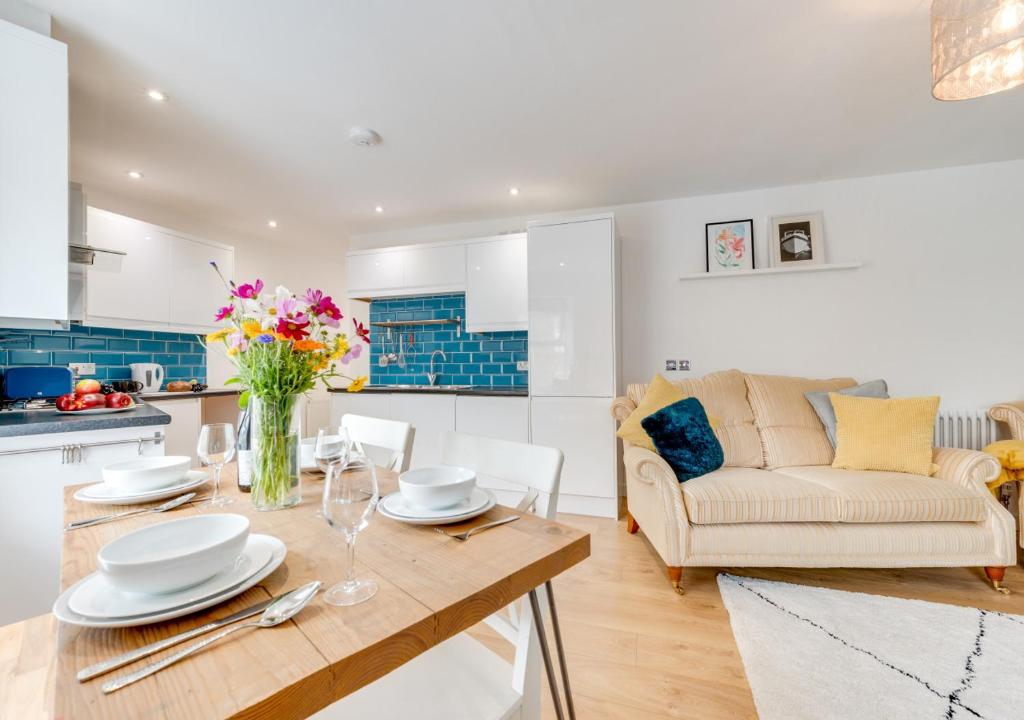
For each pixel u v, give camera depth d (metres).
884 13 1.69
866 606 1.94
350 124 2.45
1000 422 2.88
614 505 3.18
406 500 0.97
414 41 1.83
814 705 1.38
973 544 2.02
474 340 4.26
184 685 0.45
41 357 2.87
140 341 3.42
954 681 1.48
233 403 3.81
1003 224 2.95
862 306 3.21
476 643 1.03
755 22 1.74
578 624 1.85
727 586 2.14
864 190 3.22
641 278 3.71
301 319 1.01
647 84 2.12
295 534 0.86
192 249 3.45
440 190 3.40
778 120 2.45
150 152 2.73
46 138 1.61
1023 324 2.92
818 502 2.06
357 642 0.52
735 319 3.48
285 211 3.83
